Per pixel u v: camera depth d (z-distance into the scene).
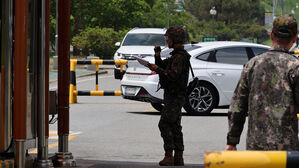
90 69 79.00
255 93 9.92
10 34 14.49
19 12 13.98
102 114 32.31
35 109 15.12
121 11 142.38
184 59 17.42
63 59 16.36
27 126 14.75
